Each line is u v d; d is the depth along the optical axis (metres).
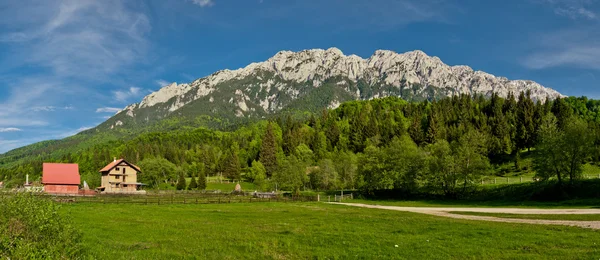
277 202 72.94
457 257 22.03
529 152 137.12
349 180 122.12
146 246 24.97
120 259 20.94
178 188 147.00
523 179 101.06
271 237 28.73
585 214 42.06
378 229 32.62
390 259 21.67
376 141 179.12
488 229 31.30
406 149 100.31
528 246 24.34
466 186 88.25
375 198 91.94
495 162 136.62
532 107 166.38
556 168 74.19
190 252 23.53
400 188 94.00
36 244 16.30
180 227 33.75
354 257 22.30
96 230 30.55
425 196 90.06
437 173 88.31
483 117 182.88
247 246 25.30
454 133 164.50
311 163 171.38
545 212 45.97
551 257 21.38
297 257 22.75
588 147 73.25
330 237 28.70
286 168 121.12
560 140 74.56
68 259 18.00
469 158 87.56
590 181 73.06
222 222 37.88
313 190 123.69
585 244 24.25
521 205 61.75
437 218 41.16
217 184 167.00
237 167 179.75
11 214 16.72
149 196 84.12
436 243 25.84
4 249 15.45
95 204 59.88
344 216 44.19
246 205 63.56
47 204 18.36
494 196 80.88
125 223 35.53
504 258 21.56
